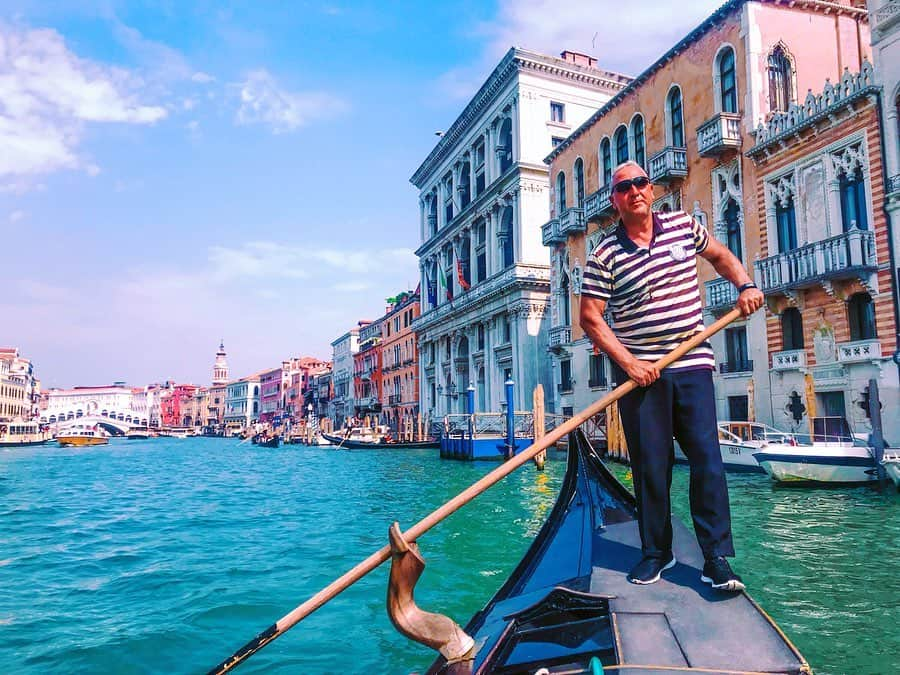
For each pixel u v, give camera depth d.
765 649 2.40
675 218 3.05
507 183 33.75
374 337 62.72
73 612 6.49
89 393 149.50
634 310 3.00
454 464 24.73
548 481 16.55
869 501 10.93
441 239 43.25
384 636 5.59
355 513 12.70
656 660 2.37
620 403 3.11
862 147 14.79
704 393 2.95
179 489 19.75
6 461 41.59
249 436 94.50
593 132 26.23
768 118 17.92
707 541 2.93
